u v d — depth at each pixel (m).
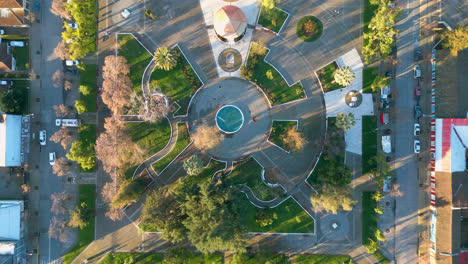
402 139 63.00
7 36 63.00
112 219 59.38
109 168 59.69
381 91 61.91
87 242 63.22
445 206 60.06
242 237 53.03
